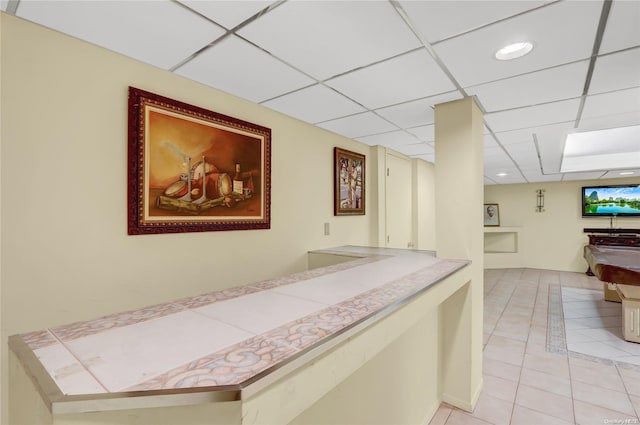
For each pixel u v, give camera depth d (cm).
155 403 55
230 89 191
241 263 209
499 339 342
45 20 122
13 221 122
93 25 125
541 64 156
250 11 116
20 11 116
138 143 154
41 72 127
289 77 174
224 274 199
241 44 140
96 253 143
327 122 259
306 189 263
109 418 54
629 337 332
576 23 122
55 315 132
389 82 180
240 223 205
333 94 198
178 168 171
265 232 227
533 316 415
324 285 136
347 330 86
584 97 200
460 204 209
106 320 93
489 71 165
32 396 63
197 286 184
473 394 225
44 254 129
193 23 124
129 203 152
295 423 114
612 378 260
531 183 754
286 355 70
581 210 701
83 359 68
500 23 123
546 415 214
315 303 109
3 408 119
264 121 224
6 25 118
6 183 120
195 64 159
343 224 305
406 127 272
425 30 128
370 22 123
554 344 328
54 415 52
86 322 91
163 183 165
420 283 140
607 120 247
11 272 121
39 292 128
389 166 367
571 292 532
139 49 144
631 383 252
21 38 122
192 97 179
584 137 385
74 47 135
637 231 641
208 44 140
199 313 99
